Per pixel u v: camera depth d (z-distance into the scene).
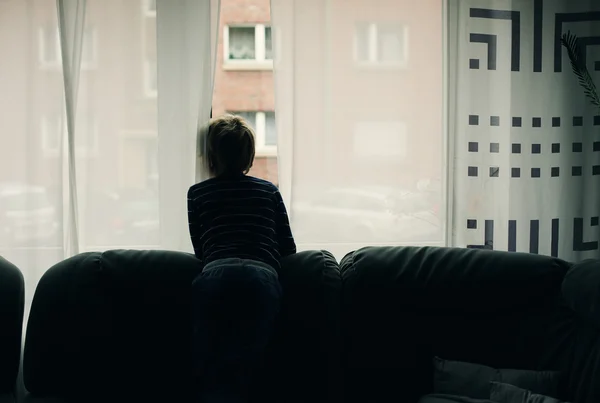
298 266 1.91
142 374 1.84
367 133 2.26
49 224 2.21
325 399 1.80
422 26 2.25
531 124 2.30
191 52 2.20
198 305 1.75
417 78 2.26
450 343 1.84
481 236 2.30
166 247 2.24
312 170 2.24
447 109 2.26
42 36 2.19
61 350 1.81
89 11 2.18
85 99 2.19
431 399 1.69
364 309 1.88
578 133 2.32
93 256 1.95
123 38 2.19
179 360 1.85
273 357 1.85
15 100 2.19
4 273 1.86
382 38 2.24
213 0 2.22
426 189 2.29
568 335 1.76
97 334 1.83
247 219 1.85
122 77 2.20
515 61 2.28
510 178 2.30
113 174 2.21
